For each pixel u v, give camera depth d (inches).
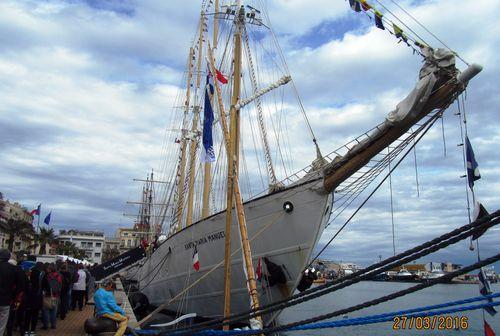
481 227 194.4
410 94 429.1
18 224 3102.9
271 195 616.7
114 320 390.6
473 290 2566.4
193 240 736.3
